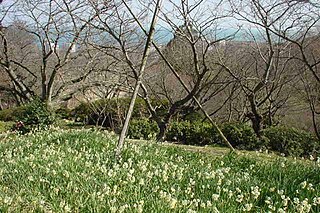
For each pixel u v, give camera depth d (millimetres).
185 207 4777
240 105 19516
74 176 5906
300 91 16906
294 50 16031
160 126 13148
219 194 5363
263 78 15172
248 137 13250
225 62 16453
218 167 7527
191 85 17438
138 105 17156
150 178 5910
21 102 24234
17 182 5812
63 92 18969
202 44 13336
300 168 7332
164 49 16188
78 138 9711
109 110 17375
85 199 5078
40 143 9938
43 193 5418
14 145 10055
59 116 16484
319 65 15898
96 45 13969
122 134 7973
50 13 16766
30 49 21812
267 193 5652
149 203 4902
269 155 10078
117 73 15664
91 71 16734
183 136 14172
